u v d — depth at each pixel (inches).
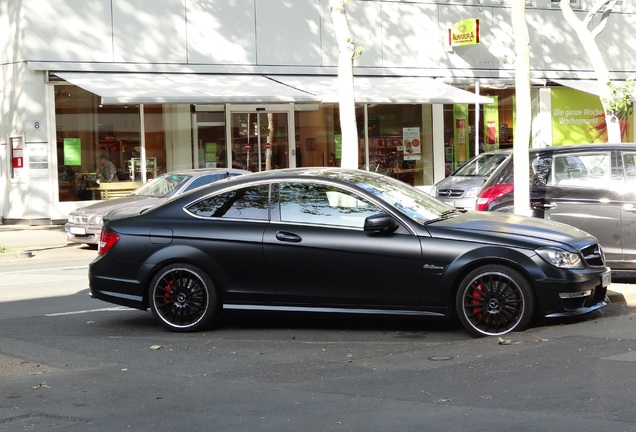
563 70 1233.4
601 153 438.6
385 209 349.7
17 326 395.2
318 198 358.0
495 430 216.5
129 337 362.9
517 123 485.7
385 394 257.1
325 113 1082.7
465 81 1151.6
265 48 1035.3
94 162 954.1
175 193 692.7
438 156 1149.7
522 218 367.2
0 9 949.2
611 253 426.9
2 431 233.8
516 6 482.0
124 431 230.2
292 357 317.7
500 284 337.7
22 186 933.2
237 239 357.7
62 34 930.1
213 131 1019.3
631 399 239.6
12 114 938.7
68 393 273.0
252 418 237.5
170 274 365.7
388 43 1107.9
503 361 292.4
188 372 298.4
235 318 397.1
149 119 981.8
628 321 356.2
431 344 333.7
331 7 774.5
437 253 339.6
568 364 283.6
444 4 1143.0
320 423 229.6
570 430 213.9
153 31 975.0
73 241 738.8
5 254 716.7
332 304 351.6
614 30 1283.2
